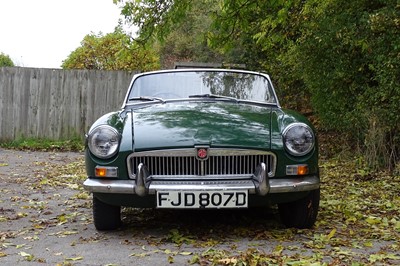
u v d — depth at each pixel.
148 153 3.52
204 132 3.60
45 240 3.80
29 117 11.55
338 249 3.35
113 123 3.80
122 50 7.86
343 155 8.37
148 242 3.64
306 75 8.76
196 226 4.12
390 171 7.05
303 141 3.64
